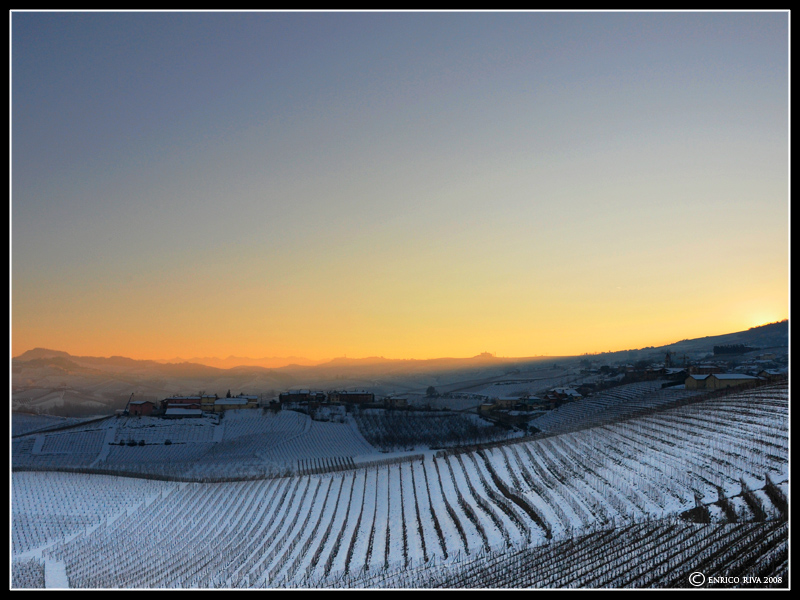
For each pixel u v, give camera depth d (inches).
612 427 4394.7
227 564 2751.0
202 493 4109.3
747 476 2659.9
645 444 3619.6
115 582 2652.6
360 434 7066.9
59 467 5388.8
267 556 2802.7
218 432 7081.7
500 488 3410.4
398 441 6594.5
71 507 4037.9
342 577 2401.6
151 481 4571.9
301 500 3750.0
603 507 2672.2
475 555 2416.3
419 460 4734.3
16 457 5954.7
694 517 2297.0
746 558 1807.3
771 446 3004.4
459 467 4151.1
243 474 4901.6
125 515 3789.4
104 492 4335.6
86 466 5565.9
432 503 3361.2
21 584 2696.9
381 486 3932.1
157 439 6702.8
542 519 2691.9
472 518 2930.6
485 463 4116.6
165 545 3166.8
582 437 4284.0
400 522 3093.0
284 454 6190.9
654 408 5182.1
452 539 2691.9
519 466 3823.8
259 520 3420.3
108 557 3048.7
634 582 1808.6
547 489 3169.3
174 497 4072.3
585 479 3189.0
